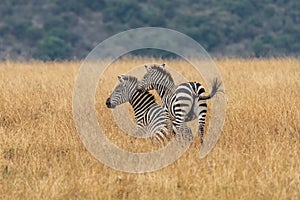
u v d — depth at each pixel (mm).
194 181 20547
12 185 20516
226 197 19344
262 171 21172
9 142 25109
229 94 33500
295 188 19922
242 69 47219
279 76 41281
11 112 29938
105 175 21547
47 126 27297
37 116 29891
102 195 19562
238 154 23016
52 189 19766
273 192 19500
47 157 24047
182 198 19406
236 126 27062
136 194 19906
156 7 160750
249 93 33625
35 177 21547
